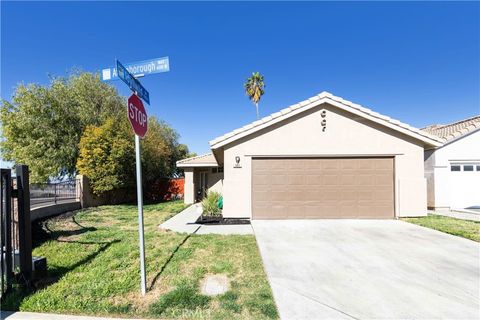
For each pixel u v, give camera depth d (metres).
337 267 5.00
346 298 3.82
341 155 10.02
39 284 4.14
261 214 9.96
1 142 20.78
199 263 5.13
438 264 5.16
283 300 3.74
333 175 10.03
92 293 3.84
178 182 22.02
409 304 3.67
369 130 10.09
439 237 7.20
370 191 10.00
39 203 11.43
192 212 12.69
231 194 10.00
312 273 4.71
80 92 21.00
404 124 9.85
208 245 6.38
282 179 10.03
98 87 22.08
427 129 18.28
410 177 10.01
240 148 10.08
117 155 15.59
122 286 4.06
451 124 16.52
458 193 12.95
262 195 10.01
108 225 9.14
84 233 7.65
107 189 15.24
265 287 4.13
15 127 19.62
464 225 8.64
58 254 5.60
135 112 3.91
